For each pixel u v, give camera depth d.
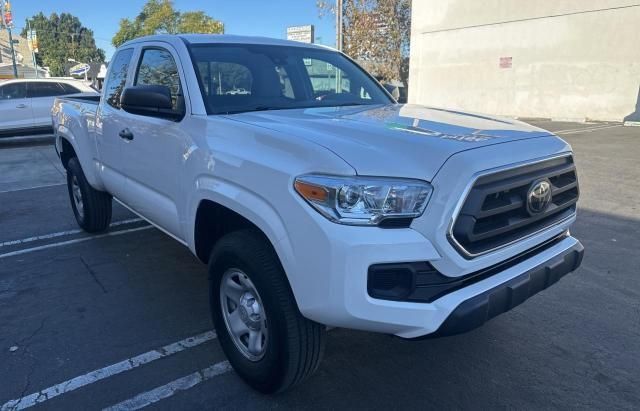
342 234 2.12
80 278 4.42
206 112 3.10
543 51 20.41
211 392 2.85
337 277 2.13
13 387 2.89
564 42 19.70
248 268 2.54
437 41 24.23
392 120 2.82
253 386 2.80
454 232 2.16
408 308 2.15
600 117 19.23
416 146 2.27
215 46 3.57
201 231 3.13
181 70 3.36
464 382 2.95
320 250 2.16
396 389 2.88
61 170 9.91
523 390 2.87
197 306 3.88
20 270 4.60
